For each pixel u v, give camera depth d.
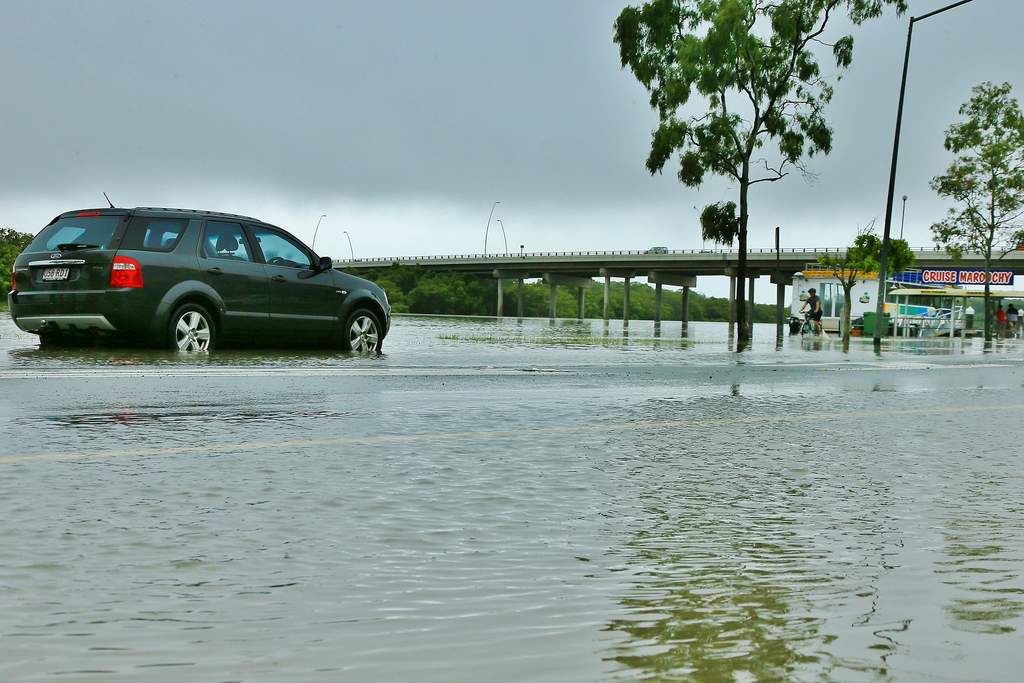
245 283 12.85
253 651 1.65
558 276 149.88
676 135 38.41
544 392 8.38
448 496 3.40
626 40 39.53
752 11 38.19
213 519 2.90
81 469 3.81
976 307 54.47
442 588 2.13
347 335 14.12
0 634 1.74
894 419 6.77
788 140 37.94
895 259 52.38
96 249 11.83
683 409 7.10
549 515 3.10
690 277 134.12
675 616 1.90
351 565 2.36
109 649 1.65
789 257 109.50
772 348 25.75
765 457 4.68
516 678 1.50
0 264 61.34
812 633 1.77
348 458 4.28
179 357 11.21
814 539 2.78
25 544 2.53
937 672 1.53
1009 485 3.90
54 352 11.76
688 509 3.27
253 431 5.17
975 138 42.47
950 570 2.37
